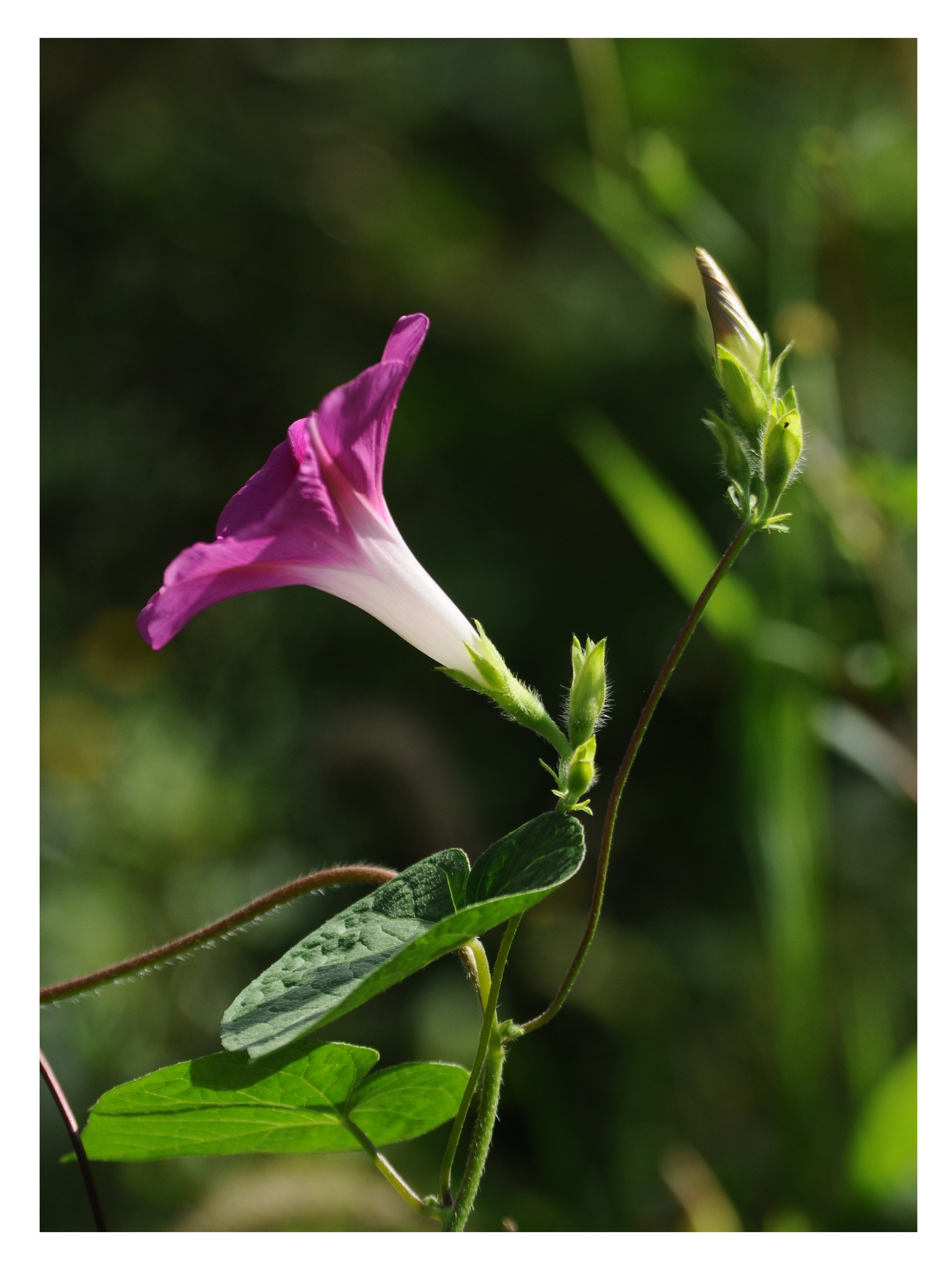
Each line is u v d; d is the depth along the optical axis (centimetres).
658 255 68
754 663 59
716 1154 73
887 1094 52
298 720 99
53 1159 72
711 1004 83
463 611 100
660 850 93
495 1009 41
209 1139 43
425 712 100
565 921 91
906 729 59
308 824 93
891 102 71
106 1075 77
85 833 86
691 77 93
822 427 60
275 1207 50
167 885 86
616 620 99
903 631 58
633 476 60
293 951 41
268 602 105
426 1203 41
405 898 41
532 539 103
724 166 91
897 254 70
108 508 106
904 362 74
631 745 40
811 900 58
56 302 107
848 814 84
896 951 77
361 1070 42
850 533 58
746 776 59
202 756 95
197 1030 81
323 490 42
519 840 41
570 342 106
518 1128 78
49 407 106
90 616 103
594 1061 83
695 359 101
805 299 63
